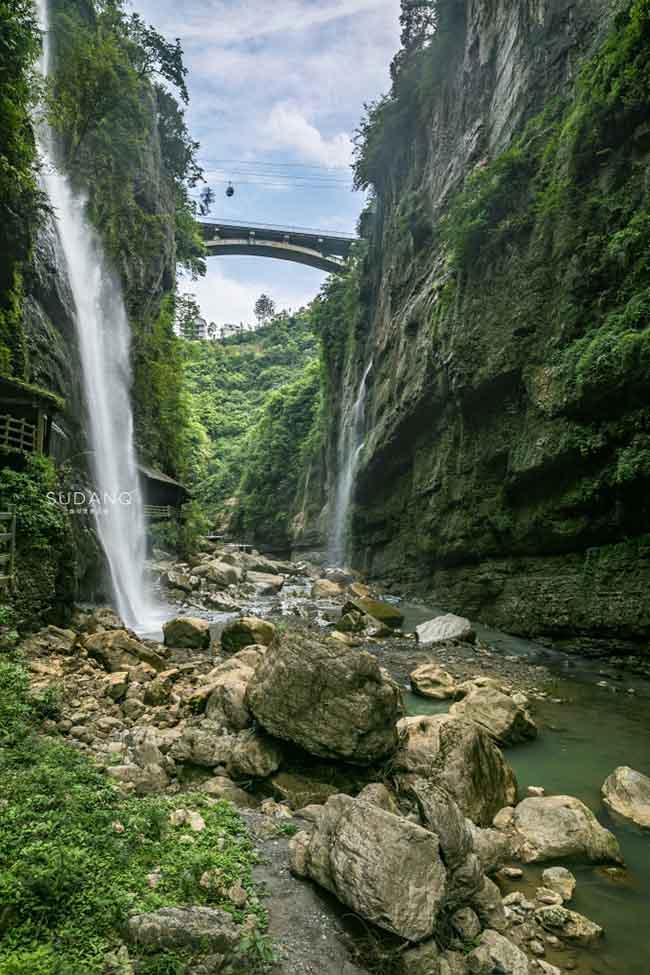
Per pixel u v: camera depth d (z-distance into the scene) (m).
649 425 13.93
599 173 17.70
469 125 31.72
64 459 19.78
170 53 41.78
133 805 5.23
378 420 35.25
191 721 8.38
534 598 18.30
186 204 49.16
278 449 62.84
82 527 18.72
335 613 22.28
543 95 24.81
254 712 7.34
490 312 21.64
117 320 31.16
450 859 4.66
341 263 65.69
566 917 4.75
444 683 11.65
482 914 4.72
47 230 23.77
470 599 23.00
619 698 11.91
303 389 64.94
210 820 5.34
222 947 3.59
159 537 34.31
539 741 9.38
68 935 3.42
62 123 28.25
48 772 5.28
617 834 6.46
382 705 6.94
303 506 54.88
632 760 8.59
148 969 3.31
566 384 16.27
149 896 3.92
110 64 30.36
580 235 17.59
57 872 3.78
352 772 6.89
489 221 22.42
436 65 35.69
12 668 8.06
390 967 3.86
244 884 4.43
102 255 30.66
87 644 11.34
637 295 14.62
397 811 5.52
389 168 42.75
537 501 18.59
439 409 27.19
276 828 5.53
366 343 44.59
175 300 45.56
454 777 6.50
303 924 4.16
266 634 14.30
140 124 37.16
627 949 4.57
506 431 20.69
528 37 26.36
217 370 119.00
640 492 14.18
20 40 15.56
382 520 34.66
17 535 11.86
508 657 15.50
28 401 14.76
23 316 19.20
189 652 14.09
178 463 39.69
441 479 26.22
